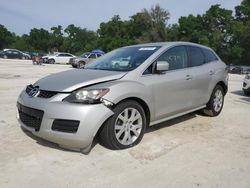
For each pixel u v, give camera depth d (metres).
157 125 5.58
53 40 107.94
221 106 6.64
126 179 3.43
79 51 99.81
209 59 6.36
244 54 57.66
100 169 3.65
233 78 22.39
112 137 4.08
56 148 4.22
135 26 77.06
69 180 3.37
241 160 4.03
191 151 4.30
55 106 3.83
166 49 5.13
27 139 4.55
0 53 41.66
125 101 4.18
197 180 3.44
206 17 67.19
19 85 10.77
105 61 5.30
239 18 66.38
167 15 73.38
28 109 4.12
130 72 4.45
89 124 3.76
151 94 4.55
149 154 4.14
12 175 3.44
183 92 5.25
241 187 3.30
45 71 18.86
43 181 3.33
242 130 5.46
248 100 9.20
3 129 5.03
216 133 5.21
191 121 5.98
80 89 3.95
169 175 3.55
